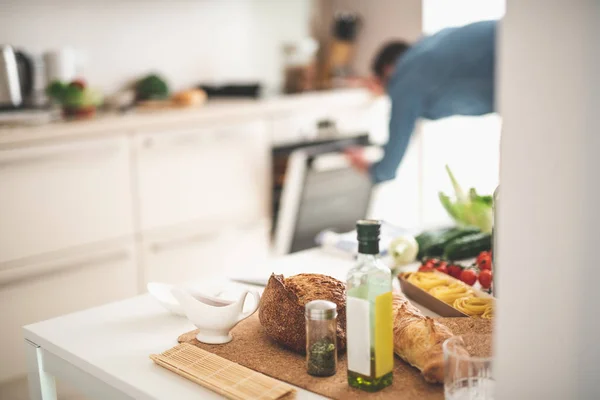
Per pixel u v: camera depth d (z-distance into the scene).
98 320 1.48
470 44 2.68
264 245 3.89
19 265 2.90
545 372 0.85
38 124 3.03
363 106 4.33
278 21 4.55
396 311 1.28
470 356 1.12
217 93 4.00
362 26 4.66
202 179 3.53
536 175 0.81
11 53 3.17
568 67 0.78
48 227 2.97
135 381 1.19
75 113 3.20
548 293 0.84
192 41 4.12
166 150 3.37
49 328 1.44
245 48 4.40
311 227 3.77
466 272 1.67
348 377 1.13
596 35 0.76
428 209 4.55
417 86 2.79
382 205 4.39
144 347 1.33
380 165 3.06
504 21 0.80
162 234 3.40
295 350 1.27
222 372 1.18
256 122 3.74
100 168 3.12
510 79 0.81
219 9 4.23
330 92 4.26
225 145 3.61
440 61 2.73
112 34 3.76
